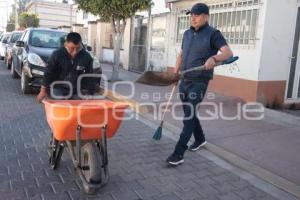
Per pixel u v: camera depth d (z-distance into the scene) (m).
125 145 5.64
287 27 8.50
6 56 16.75
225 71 9.42
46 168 4.57
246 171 4.81
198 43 4.71
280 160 5.18
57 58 4.42
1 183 4.10
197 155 5.35
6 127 6.38
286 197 4.10
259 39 8.34
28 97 9.24
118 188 4.12
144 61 14.69
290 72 8.87
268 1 8.12
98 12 11.13
